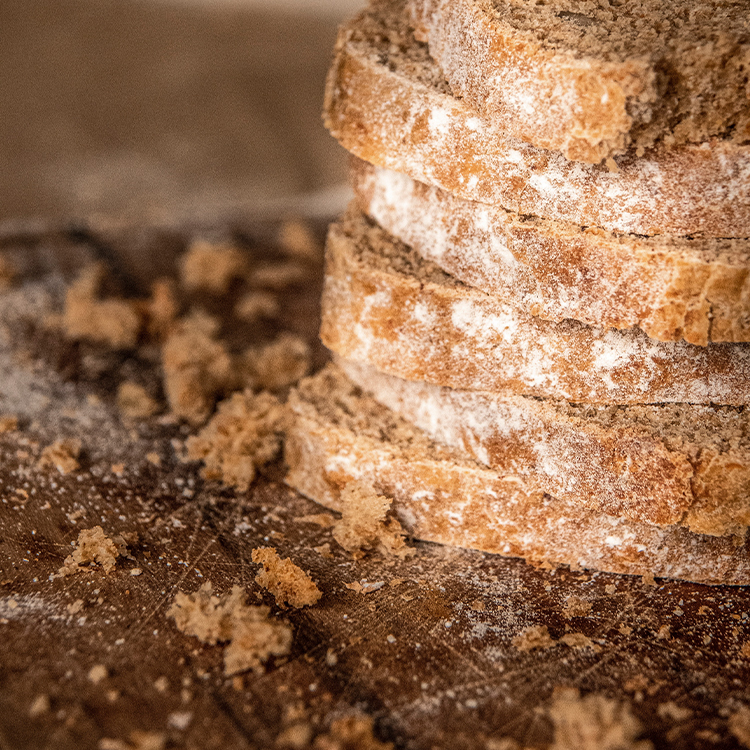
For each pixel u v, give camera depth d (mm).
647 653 269
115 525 288
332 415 293
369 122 284
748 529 274
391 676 264
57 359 331
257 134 590
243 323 347
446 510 284
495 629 272
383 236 294
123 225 396
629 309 269
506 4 276
